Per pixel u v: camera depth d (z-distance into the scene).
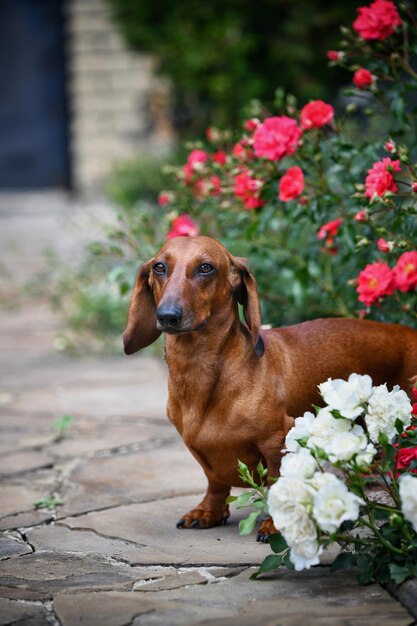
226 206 5.25
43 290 10.46
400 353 3.80
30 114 16.48
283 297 5.80
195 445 3.46
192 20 11.20
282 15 11.08
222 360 3.40
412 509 2.77
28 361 7.66
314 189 4.81
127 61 14.46
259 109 5.55
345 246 4.65
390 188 3.90
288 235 5.71
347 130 6.40
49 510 4.00
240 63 11.12
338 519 2.77
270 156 4.41
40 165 16.59
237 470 3.51
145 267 3.56
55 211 14.66
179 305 3.20
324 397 3.04
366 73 4.52
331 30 11.01
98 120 14.65
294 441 3.06
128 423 5.56
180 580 3.14
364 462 2.89
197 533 3.63
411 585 2.87
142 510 3.94
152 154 13.82
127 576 3.20
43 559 3.39
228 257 3.44
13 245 12.38
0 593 3.06
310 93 11.23
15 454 4.93
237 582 3.09
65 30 16.12
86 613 2.86
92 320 8.55
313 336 3.67
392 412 3.10
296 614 2.81
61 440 5.21
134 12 11.38
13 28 16.22
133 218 8.76
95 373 7.14
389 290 4.02
